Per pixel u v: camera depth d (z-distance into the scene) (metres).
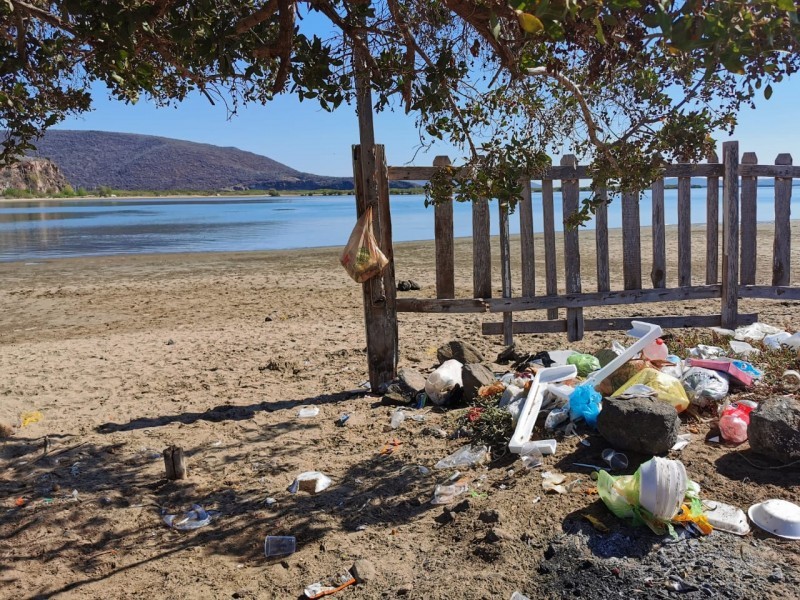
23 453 5.44
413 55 4.21
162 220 48.91
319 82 3.85
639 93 4.65
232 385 7.10
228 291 14.16
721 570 3.20
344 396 6.53
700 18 2.06
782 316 8.76
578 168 6.83
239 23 3.38
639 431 4.28
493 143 4.49
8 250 24.86
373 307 6.36
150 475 4.99
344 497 4.50
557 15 2.19
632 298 7.12
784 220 7.21
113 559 3.93
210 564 3.84
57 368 8.04
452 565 3.52
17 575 3.79
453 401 5.97
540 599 3.16
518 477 4.35
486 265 6.90
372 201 6.14
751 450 4.30
